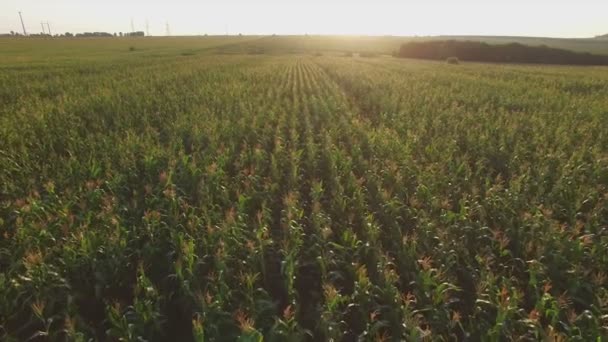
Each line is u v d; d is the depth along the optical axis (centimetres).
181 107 1892
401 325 535
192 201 923
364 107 2138
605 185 988
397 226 770
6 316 560
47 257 656
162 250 719
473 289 646
